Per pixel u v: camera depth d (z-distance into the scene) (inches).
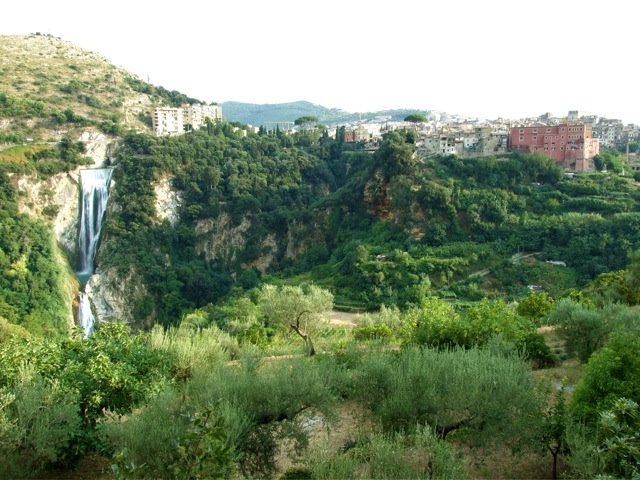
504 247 3031.5
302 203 4571.9
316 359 978.7
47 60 6053.2
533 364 1089.4
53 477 667.4
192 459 366.9
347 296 2967.5
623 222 2797.7
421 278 2859.3
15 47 6323.8
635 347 650.2
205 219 4168.3
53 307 3021.7
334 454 593.9
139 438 533.0
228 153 4589.1
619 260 2664.9
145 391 727.7
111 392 709.3
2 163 3533.5
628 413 495.2
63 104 4977.9
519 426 599.8
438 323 1161.4
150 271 3644.2
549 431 604.7
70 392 640.4
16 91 4985.2
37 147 3873.0
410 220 3346.5
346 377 777.6
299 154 4977.9
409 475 508.1
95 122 4547.2
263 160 4682.6
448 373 679.1
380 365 741.3
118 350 804.0
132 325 3501.5
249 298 2920.8
